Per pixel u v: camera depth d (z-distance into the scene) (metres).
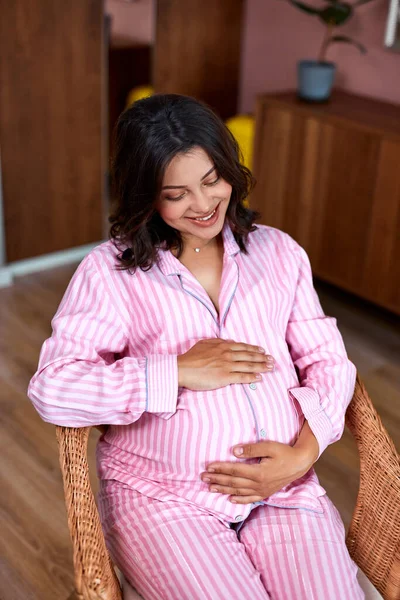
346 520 2.25
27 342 3.13
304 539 1.36
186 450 1.38
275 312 1.51
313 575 1.31
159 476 1.40
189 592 1.27
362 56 3.54
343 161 3.17
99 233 3.98
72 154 3.67
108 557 1.28
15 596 1.95
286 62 4.00
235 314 1.46
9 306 3.42
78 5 3.37
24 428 2.61
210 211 1.36
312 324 1.56
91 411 1.33
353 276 3.34
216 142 1.30
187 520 1.35
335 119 3.13
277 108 3.35
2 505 2.26
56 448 2.52
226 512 1.38
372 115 3.20
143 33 3.99
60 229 3.80
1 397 2.76
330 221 3.33
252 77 4.28
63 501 2.29
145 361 1.37
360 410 1.49
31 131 3.47
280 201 3.52
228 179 1.35
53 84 3.44
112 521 1.39
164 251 1.46
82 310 1.42
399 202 3.01
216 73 4.22
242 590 1.28
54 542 2.13
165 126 1.27
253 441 1.40
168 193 1.33
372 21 3.44
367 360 3.09
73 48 3.44
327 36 3.65
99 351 1.42
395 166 2.97
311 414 1.43
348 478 2.43
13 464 2.44
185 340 1.43
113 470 1.45
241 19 4.17
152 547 1.31
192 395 1.37
